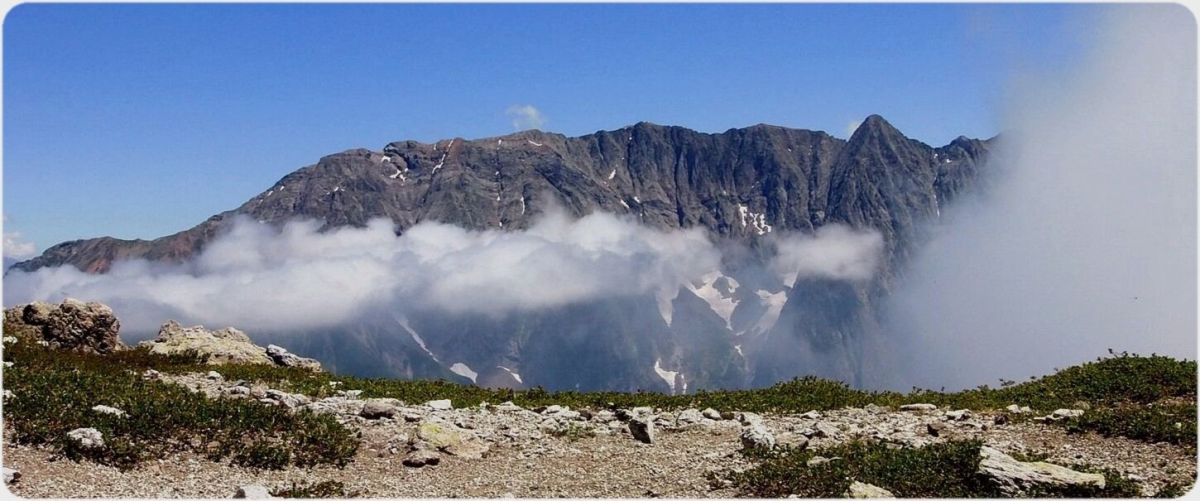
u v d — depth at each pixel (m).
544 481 18.84
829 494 17.66
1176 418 22.36
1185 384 27.16
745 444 21.62
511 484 18.53
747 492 18.11
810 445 22.16
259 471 18.28
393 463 19.73
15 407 18.69
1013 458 19.53
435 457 19.88
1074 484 17.56
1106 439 21.78
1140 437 21.53
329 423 20.92
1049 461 19.95
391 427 22.55
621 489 18.33
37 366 25.25
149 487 16.56
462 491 17.95
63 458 17.25
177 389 23.30
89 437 17.73
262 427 20.28
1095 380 28.94
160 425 19.23
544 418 25.67
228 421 20.09
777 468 18.86
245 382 28.20
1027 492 17.59
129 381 23.88
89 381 22.38
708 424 25.14
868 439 22.38
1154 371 28.44
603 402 29.42
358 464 19.52
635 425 23.02
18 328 32.88
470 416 25.14
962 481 18.33
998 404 28.00
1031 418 24.66
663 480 19.00
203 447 18.86
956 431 23.58
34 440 17.69
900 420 25.70
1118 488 17.61
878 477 18.67
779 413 27.59
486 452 21.08
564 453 21.41
